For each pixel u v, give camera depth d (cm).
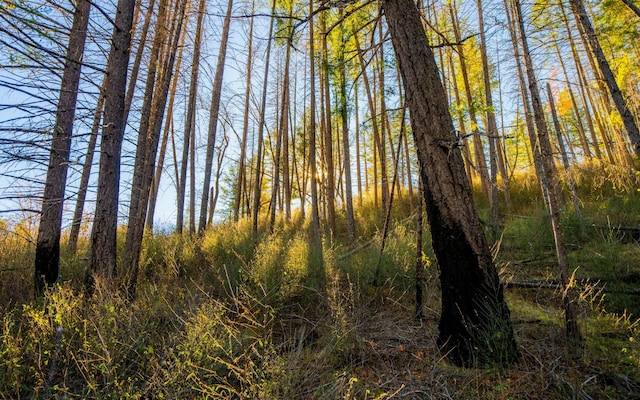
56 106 392
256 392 230
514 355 292
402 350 340
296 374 266
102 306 301
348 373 293
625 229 602
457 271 310
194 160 1123
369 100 873
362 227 1035
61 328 255
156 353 277
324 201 1196
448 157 319
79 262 546
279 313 414
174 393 225
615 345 320
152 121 740
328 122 899
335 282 436
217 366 264
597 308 369
